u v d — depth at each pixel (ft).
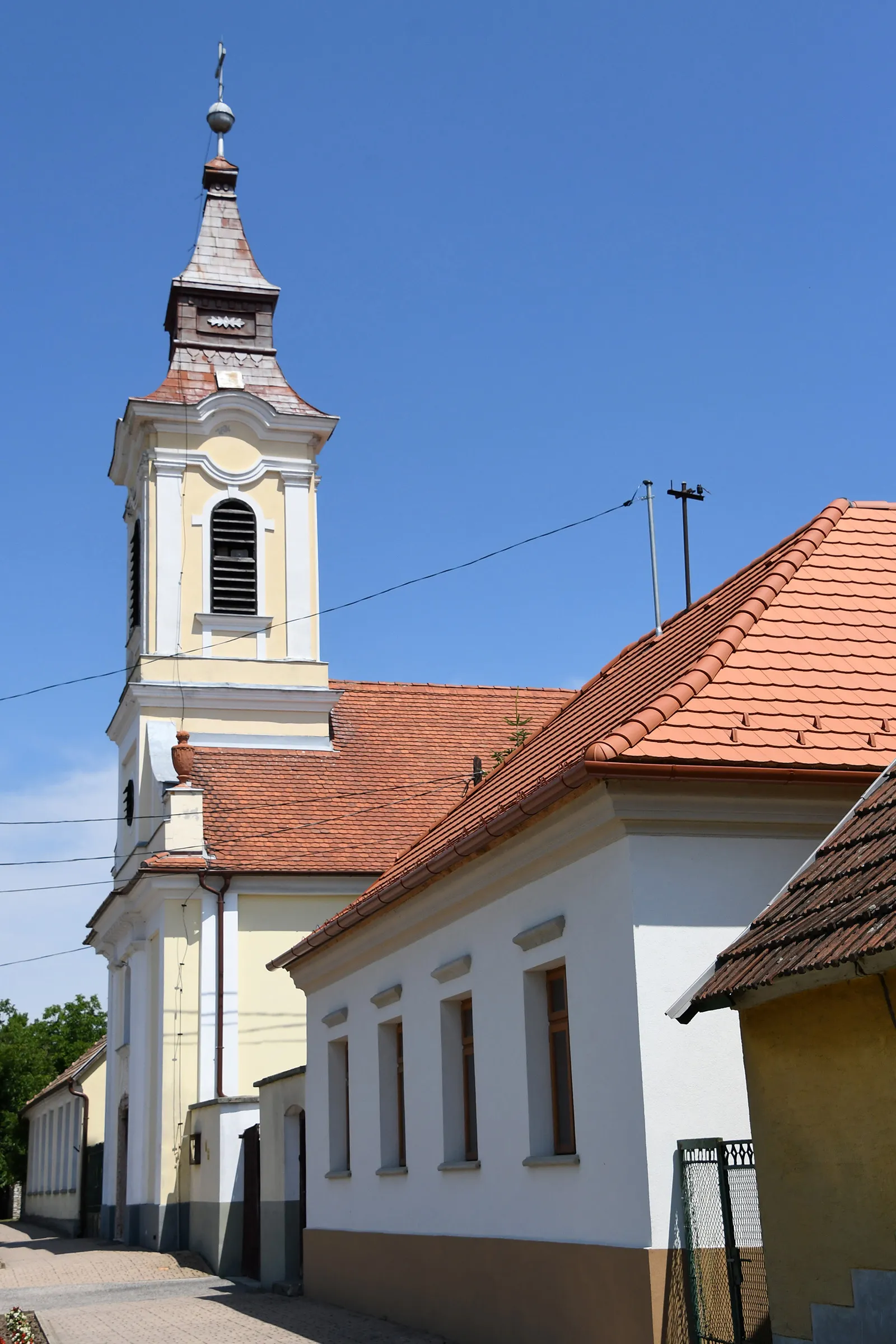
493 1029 45.19
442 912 49.75
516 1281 42.29
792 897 29.66
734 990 27.94
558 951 40.73
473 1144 48.49
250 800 99.71
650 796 36.81
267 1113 74.43
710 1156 34.86
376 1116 57.06
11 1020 214.48
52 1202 156.76
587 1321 37.42
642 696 44.78
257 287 117.60
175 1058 89.04
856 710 39.93
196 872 90.53
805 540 48.08
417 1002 52.70
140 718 105.70
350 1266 58.80
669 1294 34.27
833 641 42.96
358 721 112.16
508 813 40.81
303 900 93.56
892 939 24.29
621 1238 36.22
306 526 112.06
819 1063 28.12
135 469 114.62
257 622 108.99
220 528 110.32
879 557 48.08
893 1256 26.14
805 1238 28.17
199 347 115.85
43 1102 167.02
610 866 37.91
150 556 108.37
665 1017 36.06
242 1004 90.63
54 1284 76.79
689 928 36.78
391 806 102.32
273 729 107.24
